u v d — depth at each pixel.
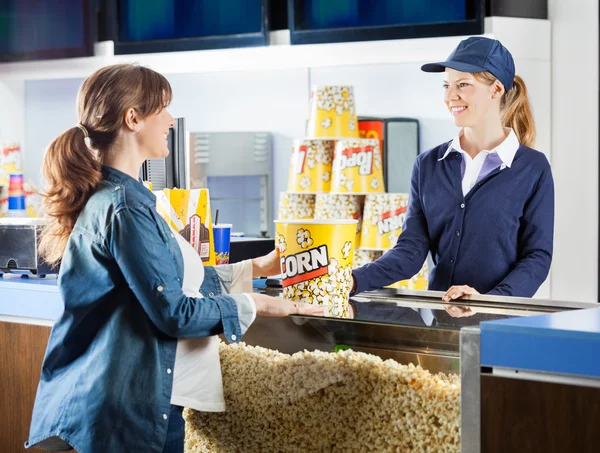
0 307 2.09
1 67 4.48
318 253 1.70
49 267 2.15
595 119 3.62
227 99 4.18
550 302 1.75
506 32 3.52
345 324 1.60
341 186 3.69
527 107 2.61
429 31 3.55
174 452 1.72
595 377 1.21
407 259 2.40
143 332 1.62
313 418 1.58
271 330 1.71
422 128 3.75
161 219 1.64
